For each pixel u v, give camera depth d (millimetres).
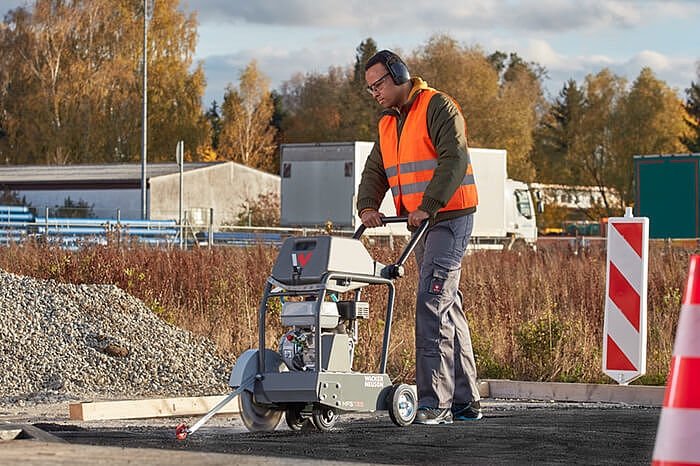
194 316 16188
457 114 8016
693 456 3957
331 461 5012
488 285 17609
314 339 7168
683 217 42812
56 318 13266
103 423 8609
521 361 12938
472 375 8414
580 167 89625
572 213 94250
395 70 8141
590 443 6934
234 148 95062
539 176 91750
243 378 7215
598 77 89812
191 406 9445
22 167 68688
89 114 79688
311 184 42250
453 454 6355
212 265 19578
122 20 81500
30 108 79125
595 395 10719
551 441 7008
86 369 12062
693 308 4062
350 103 91500
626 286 10211
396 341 13453
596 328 14953
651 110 86000
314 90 97000
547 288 16484
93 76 80625
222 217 65500
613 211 91438
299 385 7102
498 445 6777
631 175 86500
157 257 19906
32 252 20734
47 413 9688
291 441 6910
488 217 45219
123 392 11617
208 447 6551
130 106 81438
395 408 7672
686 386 4004
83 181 61312
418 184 8117
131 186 60625
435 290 8016
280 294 7328
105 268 18625
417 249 8289
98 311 13727
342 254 7254
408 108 8148
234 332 14484
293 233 34094
